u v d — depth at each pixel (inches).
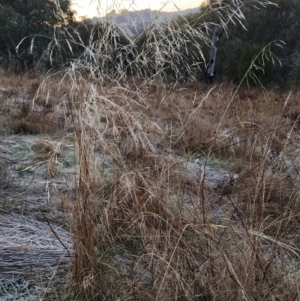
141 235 102.0
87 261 93.0
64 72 102.0
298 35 1075.9
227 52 998.4
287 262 102.2
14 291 93.0
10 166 168.4
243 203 119.3
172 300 86.1
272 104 331.3
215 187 141.7
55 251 107.8
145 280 95.7
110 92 105.9
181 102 212.8
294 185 134.7
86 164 93.0
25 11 821.9
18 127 225.1
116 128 99.3
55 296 92.1
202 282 86.9
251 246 89.3
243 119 214.5
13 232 117.4
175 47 119.9
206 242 91.0
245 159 171.6
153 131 129.7
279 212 122.7
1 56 777.6
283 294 84.1
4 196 139.6
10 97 284.0
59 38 107.5
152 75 123.3
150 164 118.0
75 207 93.8
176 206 111.1
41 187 146.7
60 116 230.2
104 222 102.9
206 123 214.2
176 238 91.4
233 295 84.2
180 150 172.9
